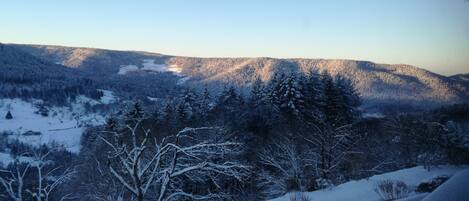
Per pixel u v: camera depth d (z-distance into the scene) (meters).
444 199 4.61
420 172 18.78
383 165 29.84
